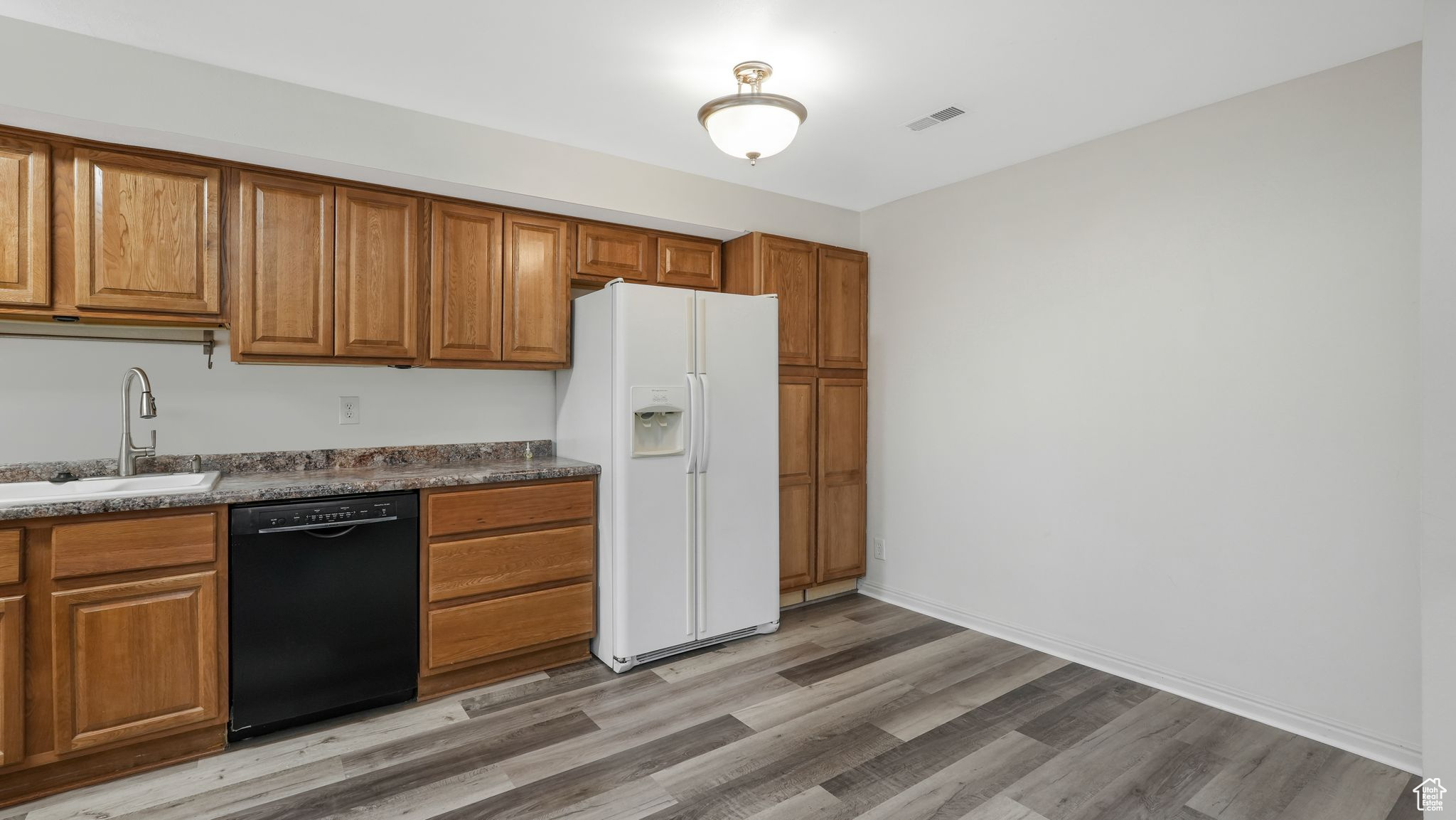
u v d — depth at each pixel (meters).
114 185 2.41
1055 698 2.79
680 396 3.16
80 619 2.11
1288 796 2.13
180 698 2.25
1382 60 2.33
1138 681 2.96
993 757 2.35
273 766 2.26
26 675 2.05
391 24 2.18
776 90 2.62
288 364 2.74
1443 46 1.68
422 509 2.71
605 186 3.27
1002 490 3.49
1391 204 2.31
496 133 2.98
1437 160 1.69
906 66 2.44
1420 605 1.72
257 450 2.91
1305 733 2.49
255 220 2.64
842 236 4.18
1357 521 2.38
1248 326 2.63
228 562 2.34
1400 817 2.02
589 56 2.38
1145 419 2.93
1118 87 2.60
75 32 2.21
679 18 2.14
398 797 2.09
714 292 3.34
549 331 3.30
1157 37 2.23
